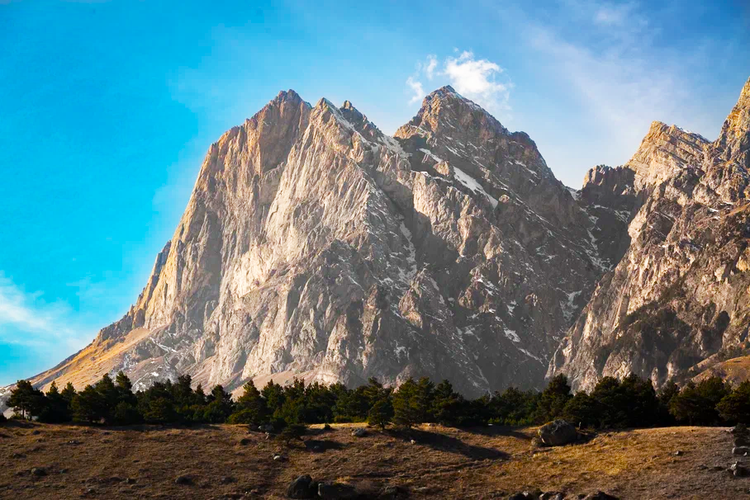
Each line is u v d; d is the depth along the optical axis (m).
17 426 165.50
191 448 150.88
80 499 125.25
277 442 154.25
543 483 126.31
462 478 133.38
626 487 117.56
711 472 117.12
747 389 159.38
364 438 156.00
